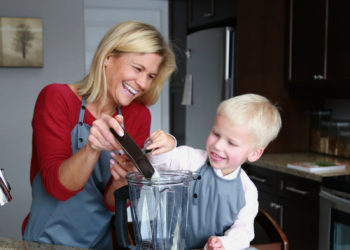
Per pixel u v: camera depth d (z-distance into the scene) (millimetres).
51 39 2914
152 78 1169
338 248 2119
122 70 1103
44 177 1009
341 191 2090
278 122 1179
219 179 1145
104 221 1208
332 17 2578
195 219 1172
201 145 3266
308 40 2799
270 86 3025
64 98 1128
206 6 3285
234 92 2982
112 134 873
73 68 2963
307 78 2830
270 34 2994
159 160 1144
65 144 1089
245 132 1086
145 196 829
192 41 3350
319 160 2775
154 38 1103
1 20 2760
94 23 3795
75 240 1174
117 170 1033
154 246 855
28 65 2838
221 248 1012
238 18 2895
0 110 2855
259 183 2781
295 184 2455
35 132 1092
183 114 3721
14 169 2904
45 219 1144
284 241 1104
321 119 3088
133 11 3869
